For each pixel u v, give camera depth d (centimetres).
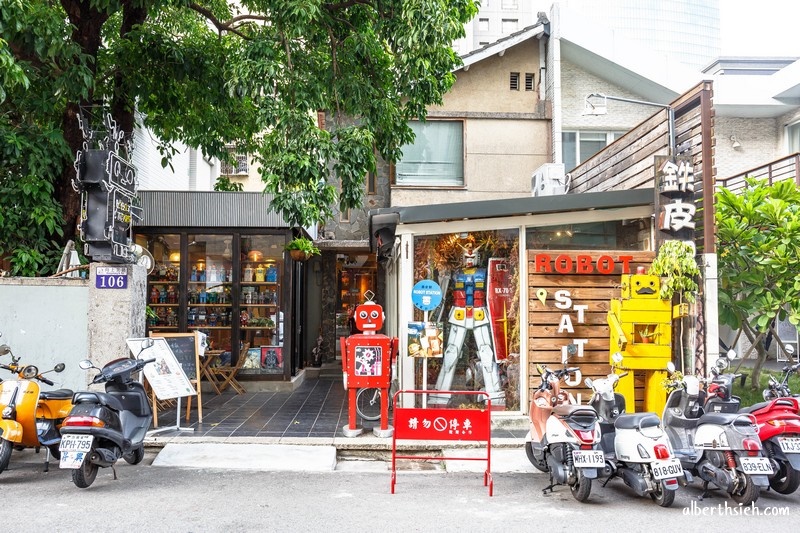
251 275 1251
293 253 1272
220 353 1161
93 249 828
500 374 920
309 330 1602
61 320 835
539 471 703
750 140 1838
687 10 11425
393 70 1061
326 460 724
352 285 1645
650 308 841
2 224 877
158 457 724
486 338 923
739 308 990
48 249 952
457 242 929
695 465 630
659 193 882
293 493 605
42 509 546
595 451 579
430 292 902
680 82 1549
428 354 884
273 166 875
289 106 900
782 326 1546
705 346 849
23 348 830
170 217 1213
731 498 608
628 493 625
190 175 1923
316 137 877
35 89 920
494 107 1554
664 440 582
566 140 1605
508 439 799
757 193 1030
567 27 1528
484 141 1540
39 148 904
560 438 589
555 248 930
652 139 991
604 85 1609
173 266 1236
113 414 627
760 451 575
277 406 1045
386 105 1030
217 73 1084
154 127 1256
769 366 1422
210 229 1230
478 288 927
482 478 676
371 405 1034
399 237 958
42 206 912
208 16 1088
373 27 1080
